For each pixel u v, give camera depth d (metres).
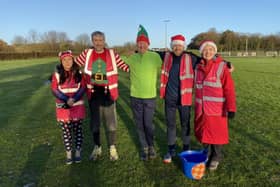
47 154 4.96
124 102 9.50
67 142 4.46
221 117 3.95
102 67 4.38
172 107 4.45
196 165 3.84
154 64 4.43
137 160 4.62
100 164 4.50
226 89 3.87
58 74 4.27
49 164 4.54
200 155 4.18
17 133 6.21
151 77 4.44
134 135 5.89
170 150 4.62
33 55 62.97
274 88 12.39
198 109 4.10
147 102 4.48
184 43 4.32
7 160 4.73
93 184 3.89
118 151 5.03
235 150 4.94
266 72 21.20
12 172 4.29
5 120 7.38
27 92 12.27
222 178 3.95
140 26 4.50
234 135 5.72
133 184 3.86
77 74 4.32
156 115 7.42
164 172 4.18
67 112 4.34
